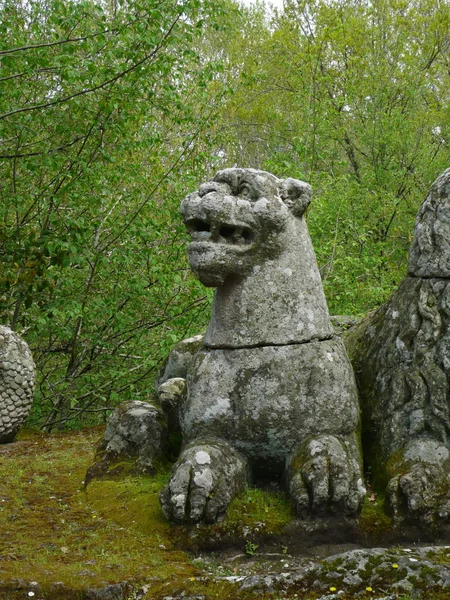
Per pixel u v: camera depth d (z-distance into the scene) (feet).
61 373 28.63
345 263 30.09
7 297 23.30
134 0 21.44
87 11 21.03
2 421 16.48
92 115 22.22
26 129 21.67
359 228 35.37
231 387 10.17
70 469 13.29
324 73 43.65
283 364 10.06
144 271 25.46
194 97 25.46
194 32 21.75
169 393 12.51
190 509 9.12
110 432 12.43
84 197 22.68
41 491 11.64
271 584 7.70
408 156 41.24
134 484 11.12
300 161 28.14
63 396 26.86
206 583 7.84
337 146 43.86
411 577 7.55
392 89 43.16
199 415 10.30
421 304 10.34
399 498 9.18
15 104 22.94
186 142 25.49
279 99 46.26
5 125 21.98
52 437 17.92
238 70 45.68
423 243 10.55
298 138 28.60
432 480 9.27
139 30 20.33
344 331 13.79
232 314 10.34
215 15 23.91
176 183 24.07
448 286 10.24
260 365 10.09
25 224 24.81
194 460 9.46
